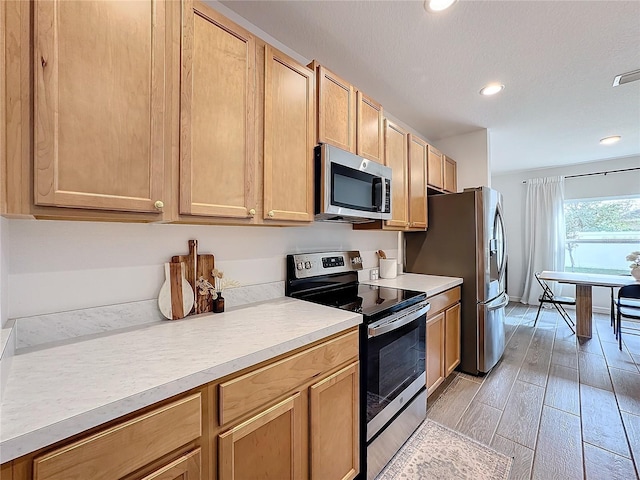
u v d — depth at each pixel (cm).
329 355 127
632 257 351
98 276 116
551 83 228
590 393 229
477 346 258
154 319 130
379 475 153
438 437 181
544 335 364
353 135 186
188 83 108
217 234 153
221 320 133
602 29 166
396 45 184
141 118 96
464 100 258
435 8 153
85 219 97
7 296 95
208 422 87
